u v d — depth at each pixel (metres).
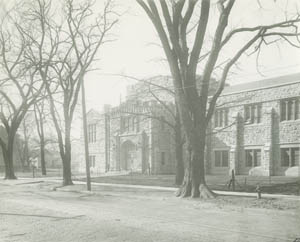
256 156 41.06
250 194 22.09
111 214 15.22
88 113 61.75
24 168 71.06
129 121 54.34
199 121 21.36
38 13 31.78
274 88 39.31
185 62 21.23
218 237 10.56
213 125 45.75
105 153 57.44
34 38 34.41
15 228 12.09
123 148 55.38
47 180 39.81
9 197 23.17
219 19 21.00
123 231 11.48
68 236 10.77
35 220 13.70
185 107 21.17
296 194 21.80
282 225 12.45
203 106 21.61
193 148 21.28
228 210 16.42
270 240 10.17
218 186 27.67
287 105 38.50
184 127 21.42
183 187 21.56
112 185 31.12
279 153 38.72
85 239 10.37
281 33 20.45
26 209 16.88
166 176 43.38
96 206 18.09
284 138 38.31
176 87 21.22
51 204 19.00
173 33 20.67
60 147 31.80
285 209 16.36
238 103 42.53
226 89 47.50
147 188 27.84
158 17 20.81
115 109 54.44
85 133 27.11
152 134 49.72
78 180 38.09
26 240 10.26
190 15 21.20
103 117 57.38
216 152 45.53
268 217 14.46
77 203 19.50
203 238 10.45
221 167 44.75
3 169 77.44
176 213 15.56
